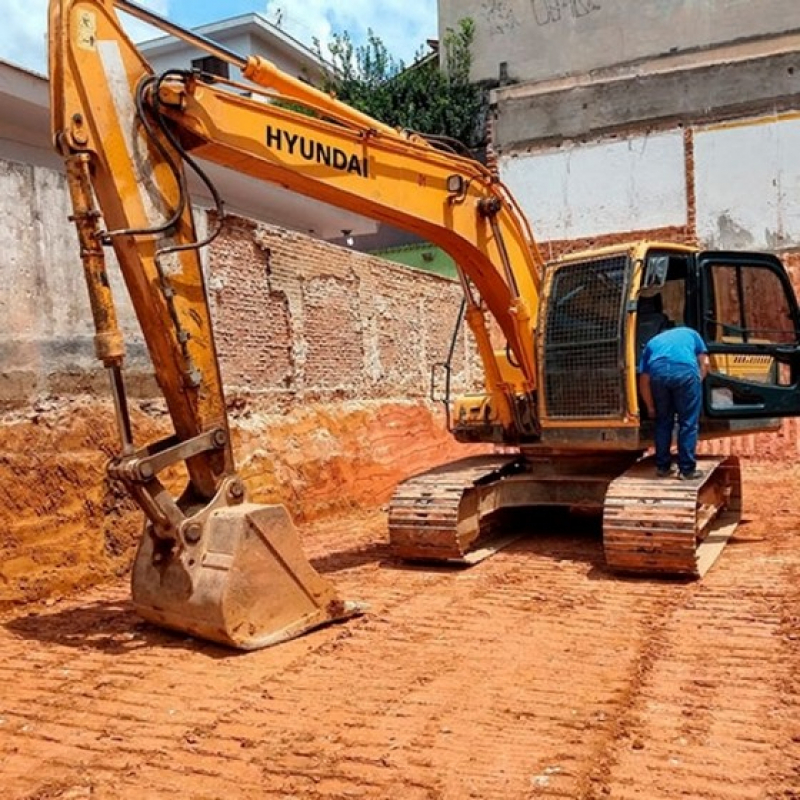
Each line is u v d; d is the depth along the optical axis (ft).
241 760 12.39
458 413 28.99
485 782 11.40
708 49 53.21
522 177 56.95
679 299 25.41
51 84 16.69
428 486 25.53
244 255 32.07
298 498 33.17
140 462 16.87
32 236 23.62
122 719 14.08
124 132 17.29
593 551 26.32
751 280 25.79
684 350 23.07
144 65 17.80
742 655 16.26
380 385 42.04
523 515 30.40
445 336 50.16
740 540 27.09
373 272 41.75
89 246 16.72
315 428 35.47
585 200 55.36
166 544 18.11
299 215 53.78
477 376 54.95
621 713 13.64
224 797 11.30
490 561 25.38
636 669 15.70
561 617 19.30
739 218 51.62
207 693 15.08
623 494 22.99
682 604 19.97
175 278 17.67
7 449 22.30
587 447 24.99
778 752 12.10
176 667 16.51
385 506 38.04
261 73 19.25
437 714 13.83
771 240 50.90
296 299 35.09
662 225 53.47
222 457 18.29
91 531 24.17
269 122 19.38
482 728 13.21
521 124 56.95
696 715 13.47
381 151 21.79
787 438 48.44
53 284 24.21
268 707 14.37
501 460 27.76
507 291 25.52
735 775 11.43
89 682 15.85
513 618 19.33
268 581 17.79
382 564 25.58
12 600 21.50
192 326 17.92
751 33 65.82
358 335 40.06
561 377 25.18
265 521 17.85
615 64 59.77
